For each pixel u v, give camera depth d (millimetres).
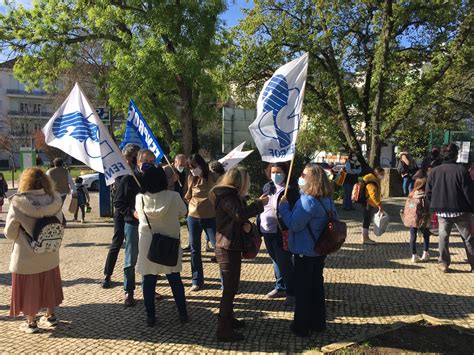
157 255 4469
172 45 11523
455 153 6398
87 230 10695
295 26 15695
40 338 4336
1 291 5906
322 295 4418
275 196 5223
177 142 12594
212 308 5176
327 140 19031
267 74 16453
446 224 6391
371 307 5090
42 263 4391
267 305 5234
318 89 17625
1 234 10344
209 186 5922
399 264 7012
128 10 11516
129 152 5691
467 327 4469
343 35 15195
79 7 12508
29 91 14695
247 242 4227
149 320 4613
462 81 16281
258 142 4559
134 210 5172
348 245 8453
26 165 23672
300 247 4223
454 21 14023
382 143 14672
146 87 11227
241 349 4059
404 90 14156
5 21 13016
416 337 4133
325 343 4160
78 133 5020
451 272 6496
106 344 4188
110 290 5887
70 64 13766
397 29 15078
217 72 14914
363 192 8469
